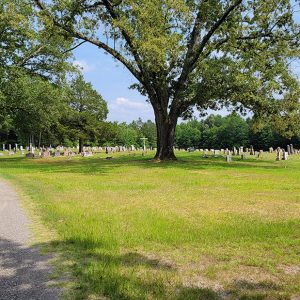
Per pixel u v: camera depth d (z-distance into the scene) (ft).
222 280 15.87
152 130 391.04
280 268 17.30
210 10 86.84
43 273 16.60
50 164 95.09
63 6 81.87
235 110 103.96
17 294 14.47
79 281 15.62
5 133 271.90
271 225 25.21
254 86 90.02
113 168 76.95
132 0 77.51
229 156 100.53
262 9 87.15
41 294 14.42
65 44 113.39
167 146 99.19
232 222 26.30
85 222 25.96
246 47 92.68
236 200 36.29
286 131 106.73
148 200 36.19
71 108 173.47
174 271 16.83
